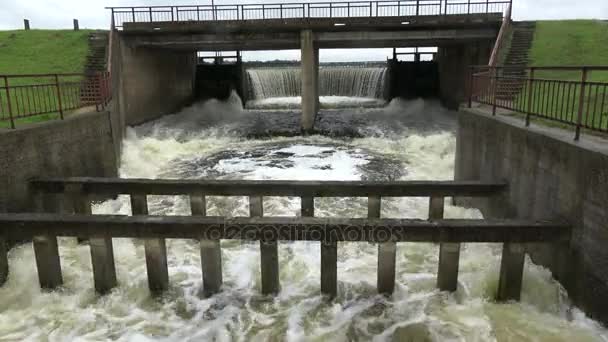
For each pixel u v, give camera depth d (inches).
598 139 275.6
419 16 836.6
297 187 373.1
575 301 257.4
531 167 313.1
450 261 285.7
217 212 445.1
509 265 275.6
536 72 741.3
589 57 762.2
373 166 638.5
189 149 778.8
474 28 858.1
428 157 695.7
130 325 268.2
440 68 1232.2
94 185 378.9
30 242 358.3
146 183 378.0
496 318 265.4
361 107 1189.7
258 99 1416.1
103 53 882.8
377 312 277.0
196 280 319.3
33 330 261.9
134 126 910.4
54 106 595.2
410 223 277.0
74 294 300.8
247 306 286.8
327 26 858.1
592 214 239.0
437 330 256.8
